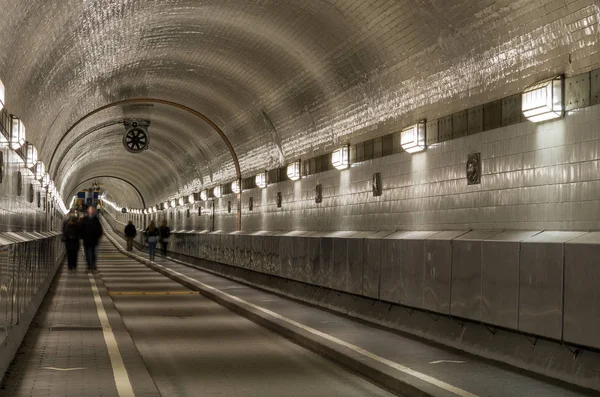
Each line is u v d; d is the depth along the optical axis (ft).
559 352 30.73
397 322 46.52
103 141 151.53
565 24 31.76
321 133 66.39
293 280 68.85
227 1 57.00
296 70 63.77
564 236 30.71
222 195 114.83
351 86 56.59
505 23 35.83
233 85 79.77
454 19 39.52
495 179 37.99
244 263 89.45
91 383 29.30
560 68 32.55
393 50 47.62
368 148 55.93
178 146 134.21
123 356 36.06
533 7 33.32
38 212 83.61
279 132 78.28
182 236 147.23
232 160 106.01
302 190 72.43
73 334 43.88
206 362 37.60
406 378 30.37
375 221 54.39
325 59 57.47
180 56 76.48
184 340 45.27
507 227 36.68
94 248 106.01
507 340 34.58
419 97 47.19
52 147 100.89
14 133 52.06
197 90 89.30
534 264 31.40
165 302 69.26
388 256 47.37
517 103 36.01
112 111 110.32
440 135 44.55
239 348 42.32
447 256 39.55
